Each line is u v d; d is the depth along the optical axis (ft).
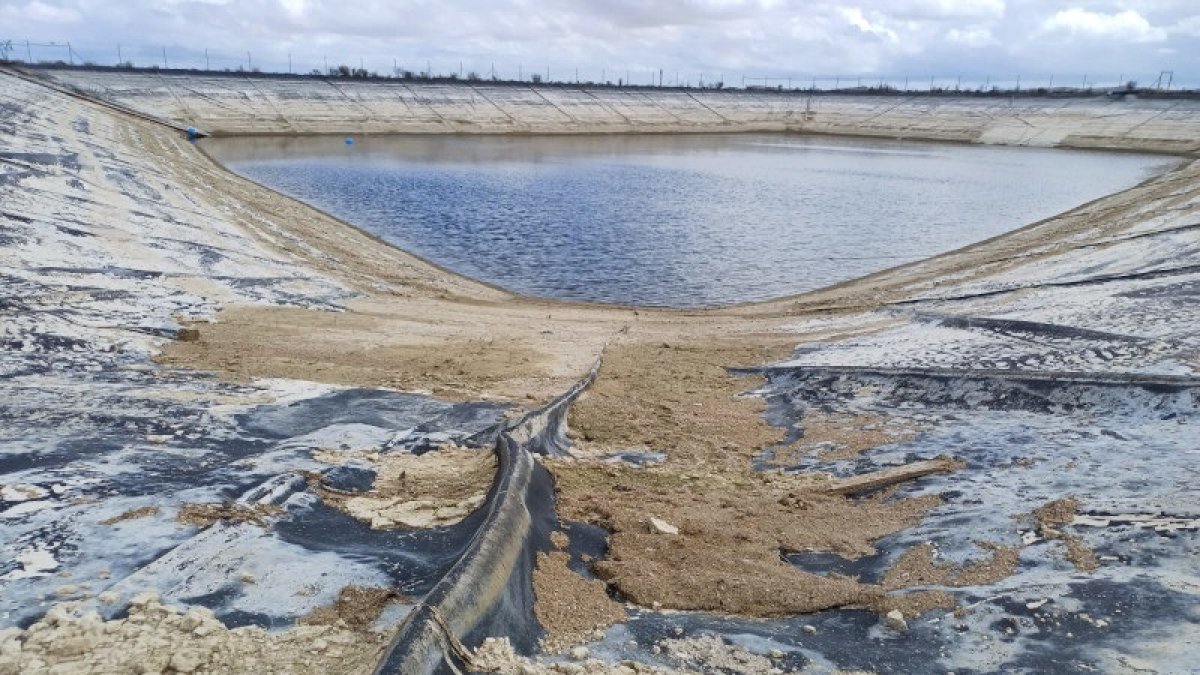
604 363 51.55
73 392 34.09
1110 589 19.65
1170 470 25.63
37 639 16.03
